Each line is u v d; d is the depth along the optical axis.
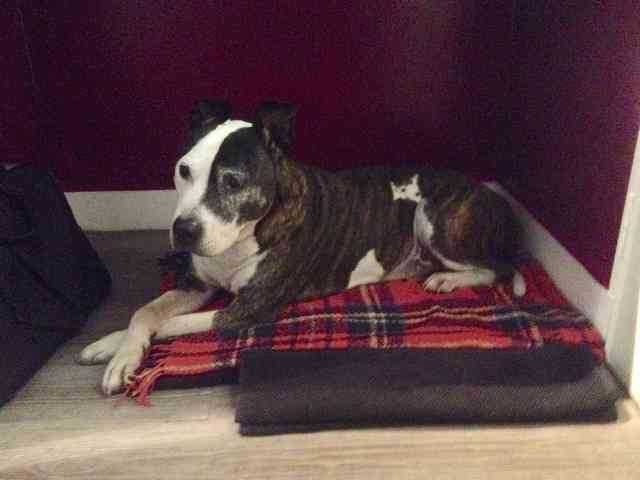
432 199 2.30
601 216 1.97
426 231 2.29
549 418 1.72
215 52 2.73
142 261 2.68
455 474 1.55
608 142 1.91
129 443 1.65
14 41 2.66
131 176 2.96
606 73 1.91
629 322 1.83
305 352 1.90
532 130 2.52
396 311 2.12
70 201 2.97
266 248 1.98
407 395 1.74
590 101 2.02
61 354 2.03
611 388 1.78
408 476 1.54
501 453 1.62
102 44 2.71
